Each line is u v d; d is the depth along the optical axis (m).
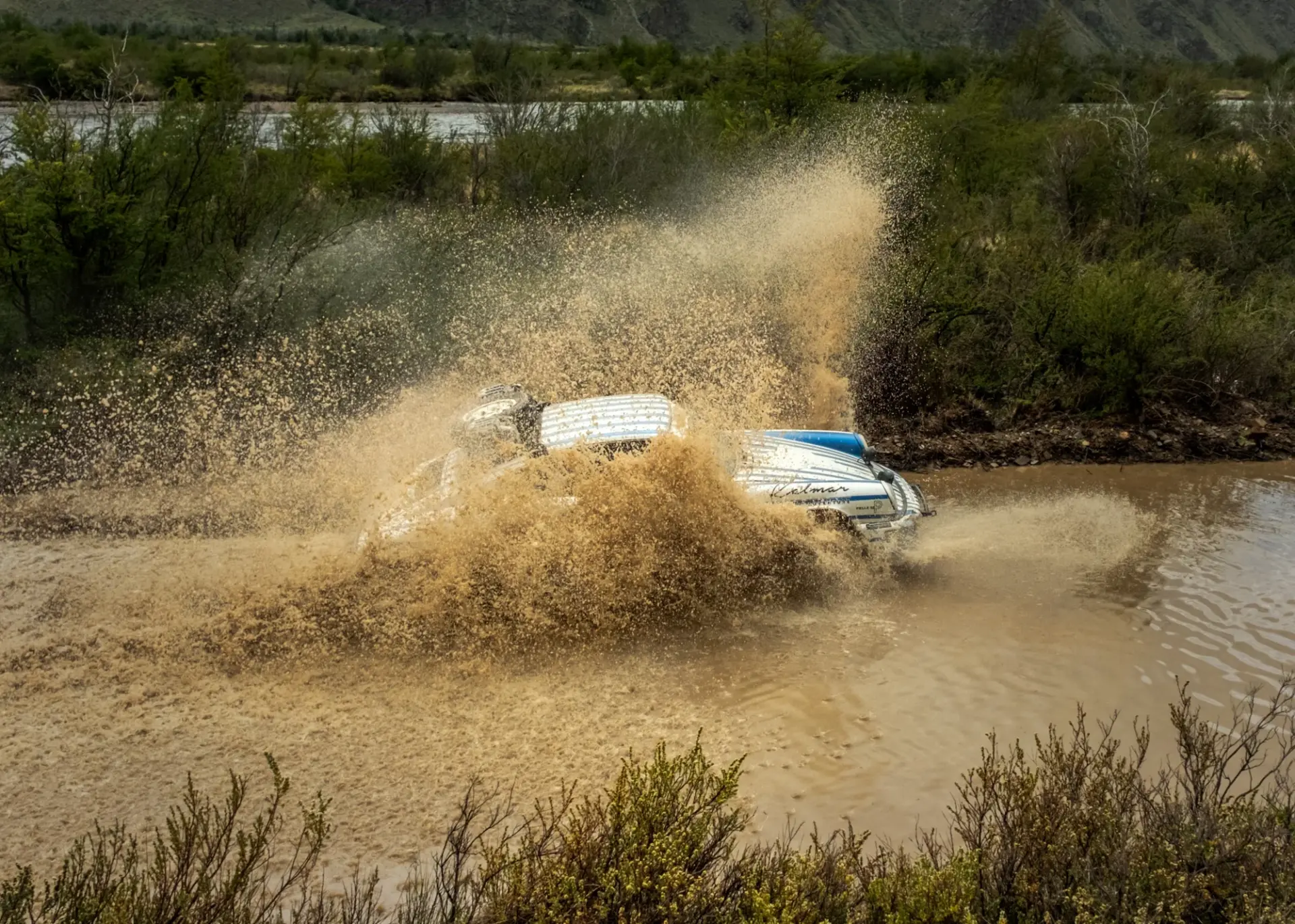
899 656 6.16
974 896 3.74
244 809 4.79
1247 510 8.41
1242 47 199.88
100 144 12.34
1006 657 6.10
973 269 12.27
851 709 5.60
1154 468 9.55
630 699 5.76
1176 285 11.23
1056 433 10.23
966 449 9.94
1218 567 7.29
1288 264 14.80
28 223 10.62
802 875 3.71
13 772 5.08
